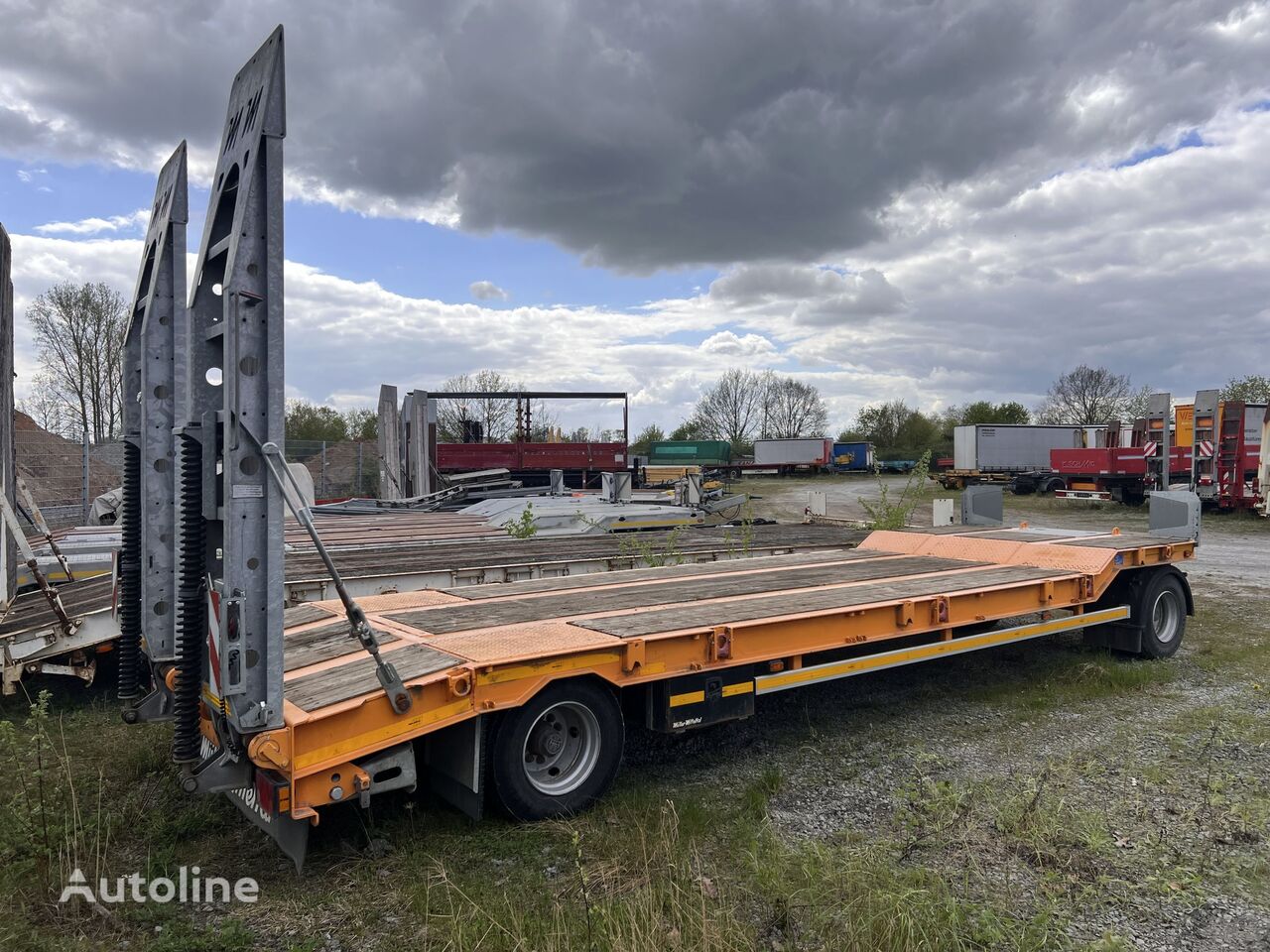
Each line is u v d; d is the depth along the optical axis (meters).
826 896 3.57
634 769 5.31
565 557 8.98
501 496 20.22
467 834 4.23
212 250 3.77
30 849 3.90
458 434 39.78
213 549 3.97
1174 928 3.50
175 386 4.55
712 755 5.59
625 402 33.34
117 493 15.58
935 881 3.71
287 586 7.15
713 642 4.93
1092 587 7.47
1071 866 3.98
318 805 3.65
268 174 3.42
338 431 45.81
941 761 5.41
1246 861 4.07
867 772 5.29
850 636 5.71
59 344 41.31
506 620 5.16
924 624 6.17
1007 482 45.34
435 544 10.29
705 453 61.66
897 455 74.69
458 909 3.49
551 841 4.20
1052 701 6.78
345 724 3.69
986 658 8.19
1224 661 8.13
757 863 3.88
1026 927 3.41
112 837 4.20
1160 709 6.62
